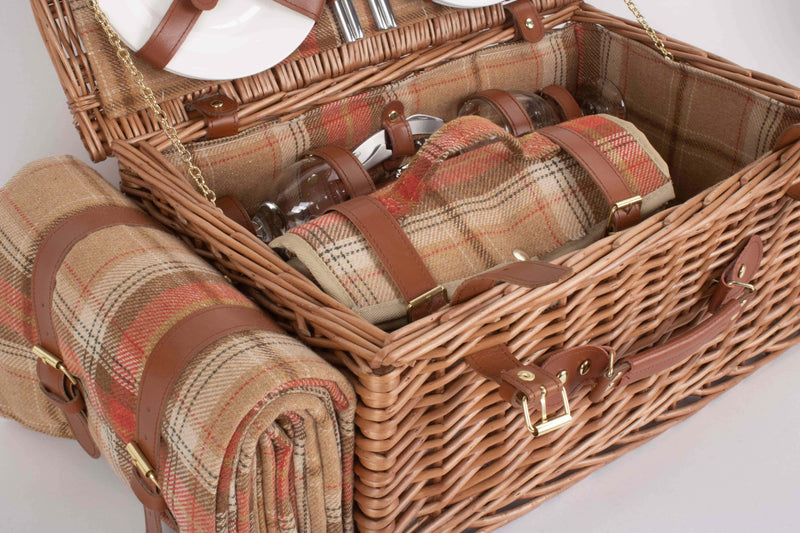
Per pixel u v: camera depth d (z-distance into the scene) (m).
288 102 1.12
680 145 1.24
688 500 0.99
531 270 0.73
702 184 1.23
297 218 0.99
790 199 1.02
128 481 0.85
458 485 0.89
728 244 1.00
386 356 0.71
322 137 1.17
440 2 1.19
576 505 0.99
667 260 0.91
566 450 0.99
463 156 0.95
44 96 1.46
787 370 1.18
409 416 0.79
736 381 1.15
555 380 0.78
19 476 1.01
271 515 0.75
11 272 0.91
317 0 1.05
